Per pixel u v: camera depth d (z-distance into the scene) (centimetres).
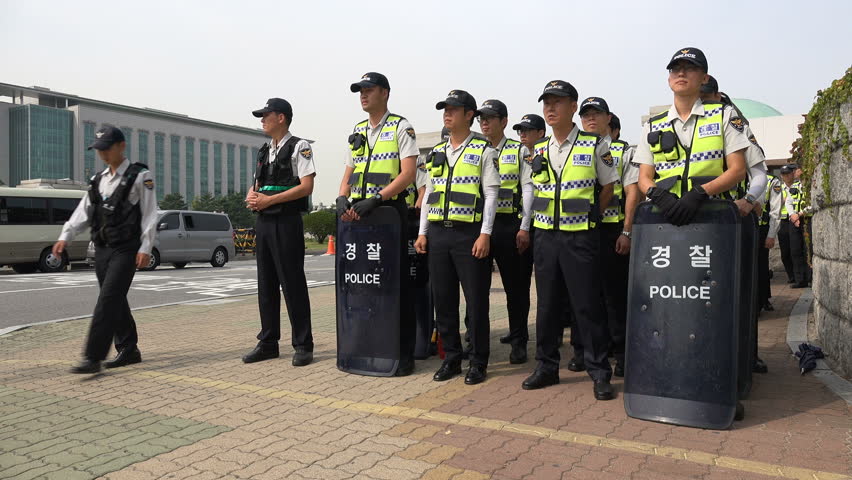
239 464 292
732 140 351
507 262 519
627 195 455
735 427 340
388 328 470
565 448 311
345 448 312
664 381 356
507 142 554
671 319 356
